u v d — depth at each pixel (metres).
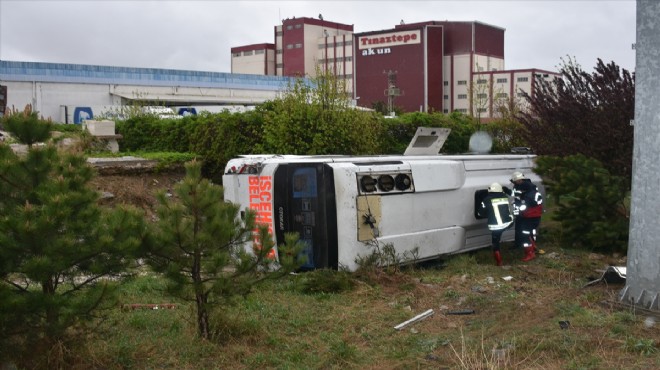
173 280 6.23
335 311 7.96
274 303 8.20
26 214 5.21
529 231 11.38
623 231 11.59
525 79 72.50
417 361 6.16
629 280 7.60
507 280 9.62
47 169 5.94
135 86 48.50
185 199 6.18
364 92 81.62
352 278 9.12
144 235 5.84
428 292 8.84
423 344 6.68
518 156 13.27
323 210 9.46
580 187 11.76
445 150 20.39
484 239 12.15
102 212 5.98
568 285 9.08
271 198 9.93
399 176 10.13
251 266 6.42
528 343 6.35
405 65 78.19
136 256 5.89
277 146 16.31
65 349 5.75
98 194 6.42
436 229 10.80
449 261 10.98
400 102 78.38
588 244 12.20
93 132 18.42
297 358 6.31
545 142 14.60
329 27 90.88
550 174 12.62
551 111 14.58
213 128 17.92
